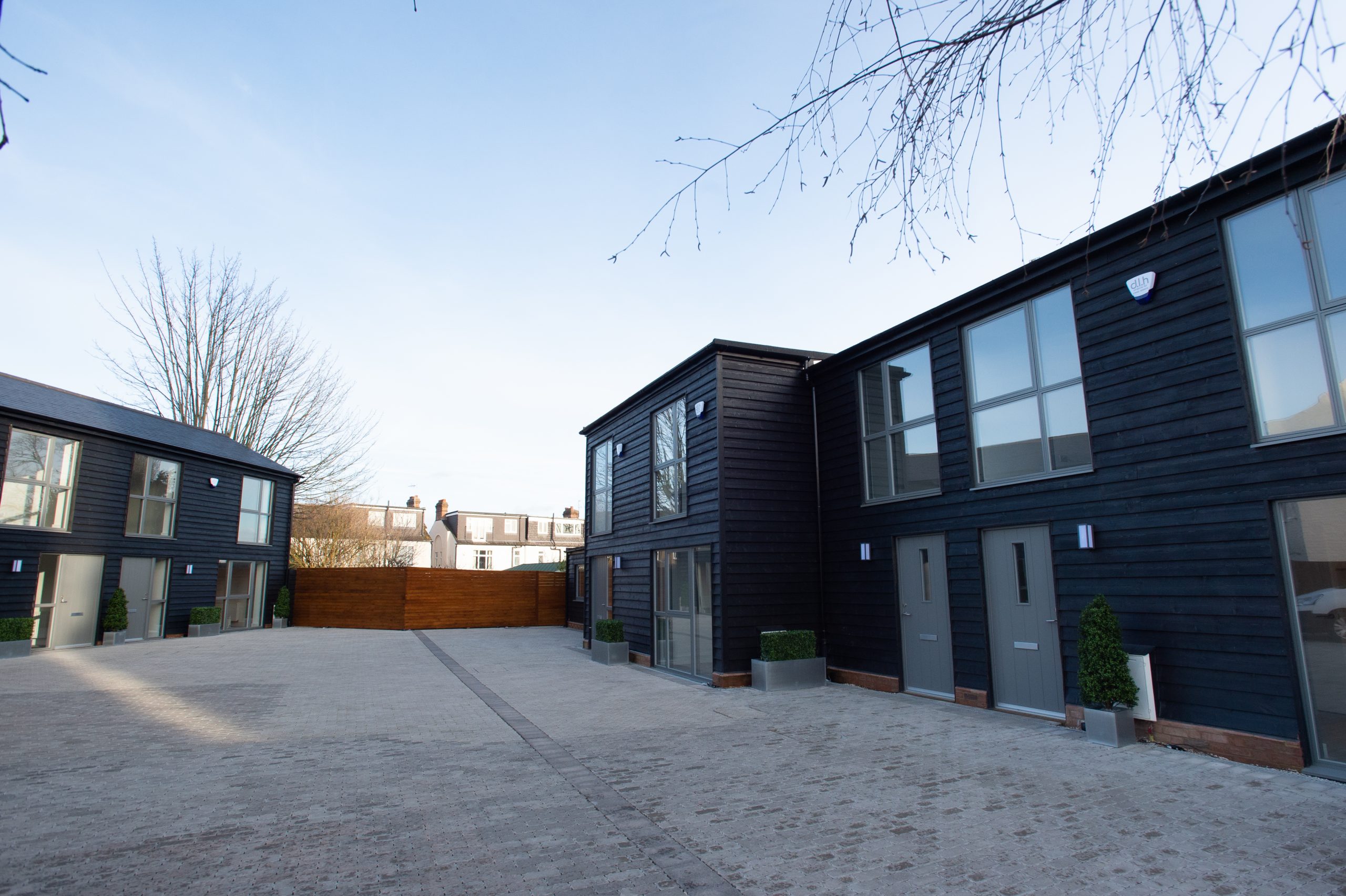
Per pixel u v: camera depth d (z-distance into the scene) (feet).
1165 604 20.42
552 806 16.19
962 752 20.13
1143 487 21.20
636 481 43.29
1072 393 23.80
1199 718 19.43
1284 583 18.02
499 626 71.41
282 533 73.51
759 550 33.06
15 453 45.29
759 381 34.37
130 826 15.02
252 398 90.02
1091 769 18.15
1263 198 18.83
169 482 58.23
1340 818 14.47
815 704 27.63
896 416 30.91
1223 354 19.47
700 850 13.60
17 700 29.58
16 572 44.45
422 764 19.86
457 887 12.08
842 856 13.21
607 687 33.09
